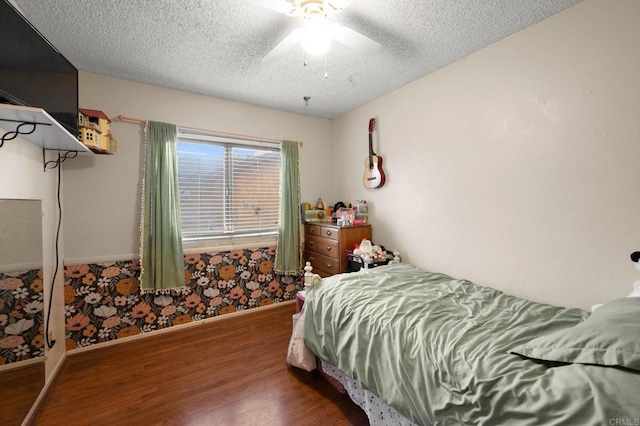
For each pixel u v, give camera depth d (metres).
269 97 2.93
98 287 2.36
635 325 0.90
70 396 1.73
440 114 2.36
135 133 2.52
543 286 1.77
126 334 2.46
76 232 2.29
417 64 2.27
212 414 1.57
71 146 1.80
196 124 2.80
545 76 1.72
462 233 2.23
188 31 1.79
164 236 2.50
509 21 1.73
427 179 2.49
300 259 3.34
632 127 1.42
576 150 1.61
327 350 1.66
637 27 1.39
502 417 0.90
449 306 1.61
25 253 1.53
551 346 1.01
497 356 1.08
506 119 1.92
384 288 1.89
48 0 1.49
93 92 2.35
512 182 1.91
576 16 1.58
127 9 1.58
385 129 2.90
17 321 1.45
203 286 2.84
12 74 1.19
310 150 3.55
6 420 1.32
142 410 1.60
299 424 1.50
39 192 1.78
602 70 1.50
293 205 3.27
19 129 1.38
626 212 1.44
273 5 1.35
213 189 2.95
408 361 1.24
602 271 1.53
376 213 3.06
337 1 1.32
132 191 2.51
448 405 1.04
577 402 0.79
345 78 2.51
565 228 1.66
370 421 1.40
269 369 2.01
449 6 1.59
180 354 2.22
